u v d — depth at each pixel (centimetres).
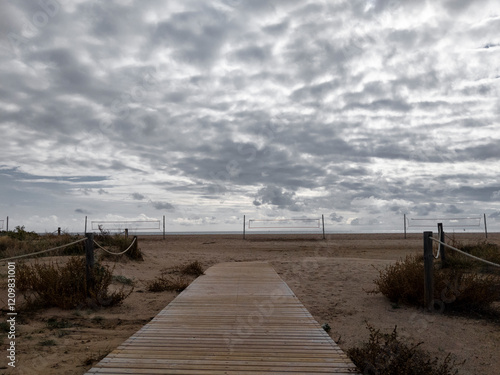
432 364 418
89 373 346
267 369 359
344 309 698
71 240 1287
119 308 693
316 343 440
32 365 413
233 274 1054
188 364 371
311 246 2128
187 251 1850
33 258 1071
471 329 559
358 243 2288
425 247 662
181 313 593
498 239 2183
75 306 662
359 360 405
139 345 430
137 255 1304
